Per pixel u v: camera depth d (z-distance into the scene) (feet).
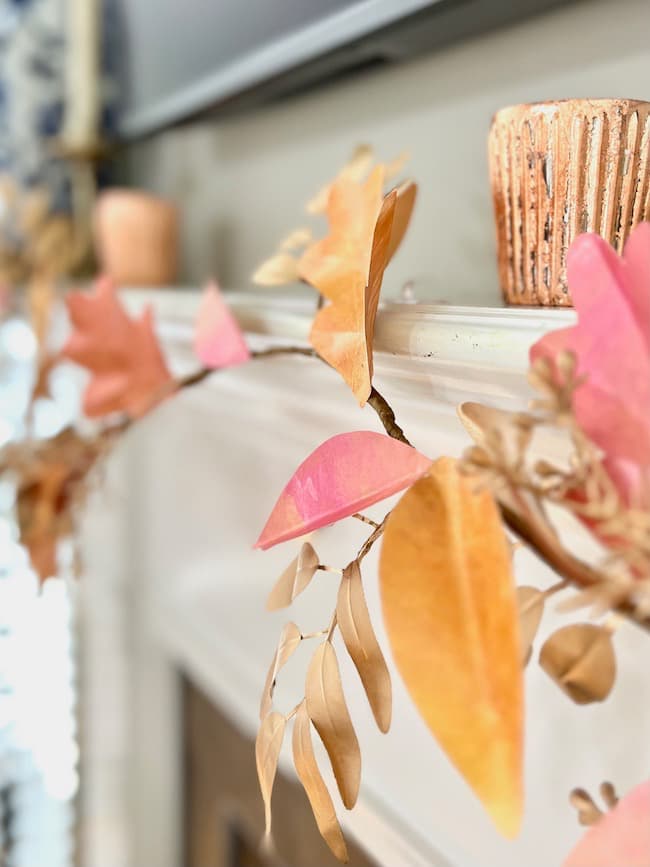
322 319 1.10
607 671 0.82
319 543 1.92
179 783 3.28
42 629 3.47
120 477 3.27
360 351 1.04
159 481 3.00
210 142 2.49
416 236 1.69
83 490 2.04
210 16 2.02
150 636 3.23
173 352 2.33
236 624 2.52
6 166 3.22
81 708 3.56
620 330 0.77
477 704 0.77
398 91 1.69
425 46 1.53
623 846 0.77
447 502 0.84
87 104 2.87
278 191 2.14
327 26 1.56
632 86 1.25
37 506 2.02
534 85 1.40
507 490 0.78
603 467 0.77
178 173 2.72
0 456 1.99
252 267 2.31
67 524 2.04
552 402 0.74
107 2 2.81
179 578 2.93
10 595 3.38
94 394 1.80
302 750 1.00
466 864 1.63
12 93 3.20
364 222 1.12
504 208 1.16
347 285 1.09
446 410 1.24
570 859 0.79
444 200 1.60
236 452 2.38
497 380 1.03
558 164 1.07
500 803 0.74
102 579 3.43
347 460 1.00
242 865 2.93
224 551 2.55
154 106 2.45
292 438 2.04
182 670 3.14
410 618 0.82
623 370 0.76
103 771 3.52
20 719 3.48
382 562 0.85
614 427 0.77
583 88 1.32
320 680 0.99
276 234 2.17
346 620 0.98
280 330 1.51
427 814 1.72
